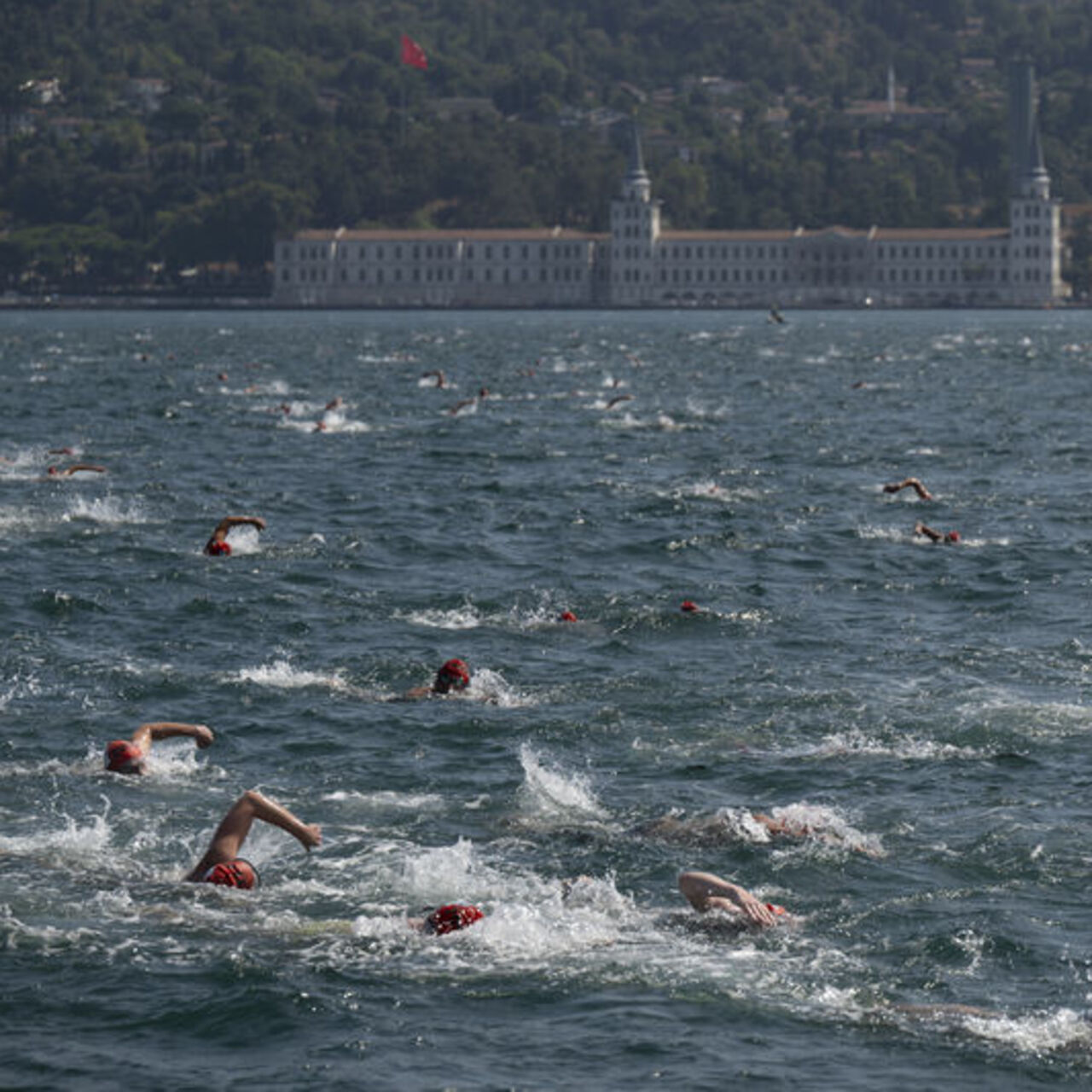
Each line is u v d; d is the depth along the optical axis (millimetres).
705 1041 50344
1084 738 80938
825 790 73812
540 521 145750
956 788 73812
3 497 155125
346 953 56281
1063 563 125938
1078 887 62438
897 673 93938
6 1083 47688
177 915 59219
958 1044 50281
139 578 117875
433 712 85750
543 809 71250
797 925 59219
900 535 138625
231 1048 49906
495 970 55156
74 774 75312
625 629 104750
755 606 111688
